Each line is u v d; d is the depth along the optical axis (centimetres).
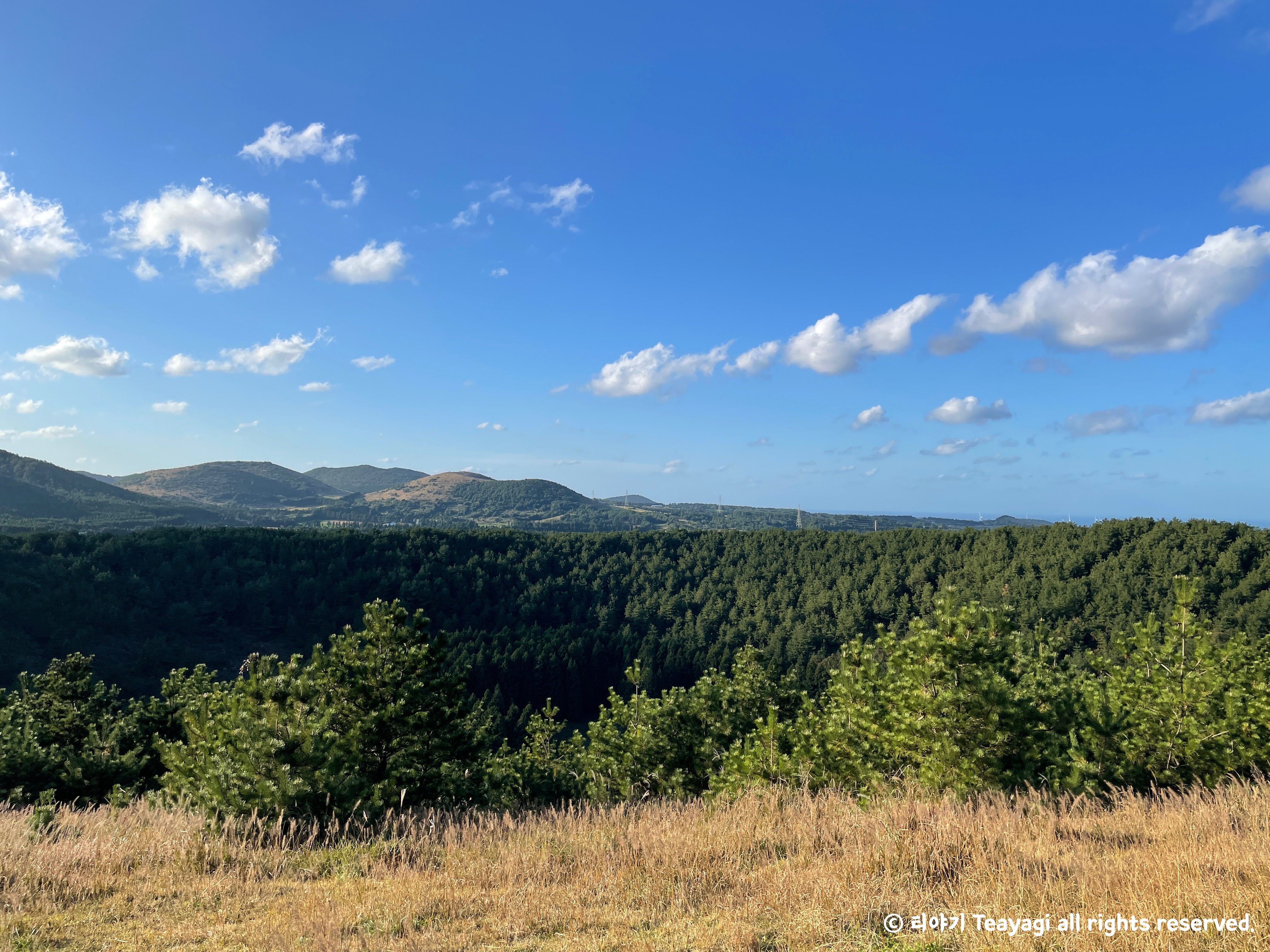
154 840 822
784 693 2369
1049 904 548
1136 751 1248
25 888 653
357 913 610
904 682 1208
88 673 2988
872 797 1066
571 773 2264
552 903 632
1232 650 1483
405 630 1410
